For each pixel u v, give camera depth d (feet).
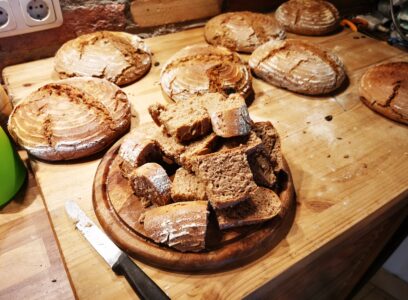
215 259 1.37
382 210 1.72
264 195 1.55
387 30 3.15
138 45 2.52
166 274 1.38
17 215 1.73
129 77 2.36
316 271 1.95
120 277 1.37
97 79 2.11
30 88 2.29
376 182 1.82
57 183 1.74
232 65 2.35
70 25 2.56
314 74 2.35
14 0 2.21
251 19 2.87
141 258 1.40
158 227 1.37
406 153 2.01
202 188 1.51
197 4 2.98
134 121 2.10
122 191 1.62
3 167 1.67
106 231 1.48
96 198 1.60
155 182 1.47
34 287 1.50
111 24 2.72
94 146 1.84
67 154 1.80
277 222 1.50
